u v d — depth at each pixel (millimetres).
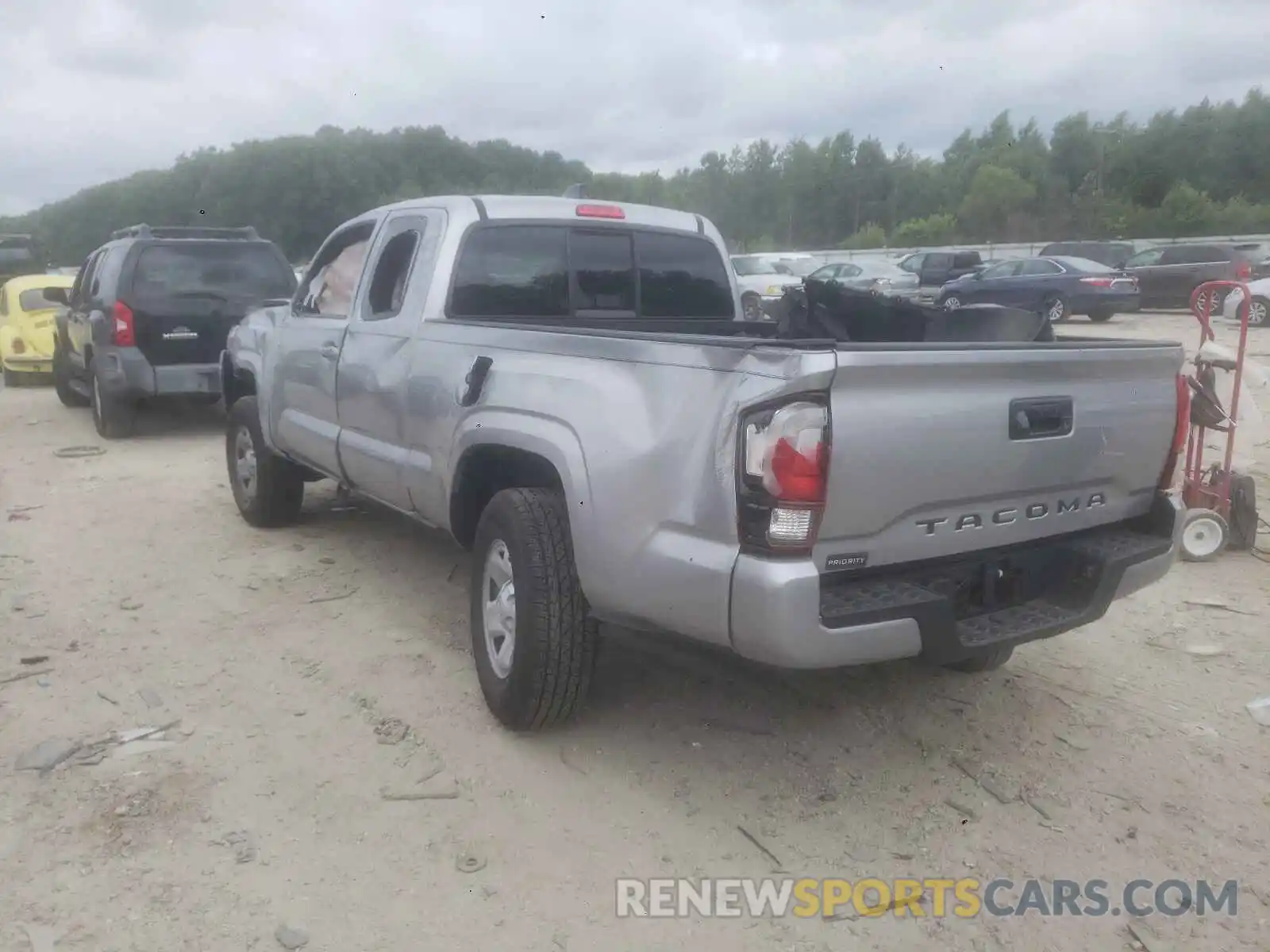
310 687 4609
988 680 4805
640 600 3500
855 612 3166
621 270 5434
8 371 15219
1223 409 6652
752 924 3143
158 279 10141
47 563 6359
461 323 4555
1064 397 3629
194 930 3051
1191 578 6215
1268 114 63969
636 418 3490
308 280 6203
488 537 4164
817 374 3016
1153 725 4391
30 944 2971
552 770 3934
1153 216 55094
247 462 7027
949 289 24906
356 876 3311
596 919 3146
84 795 3725
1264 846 3566
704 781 3889
